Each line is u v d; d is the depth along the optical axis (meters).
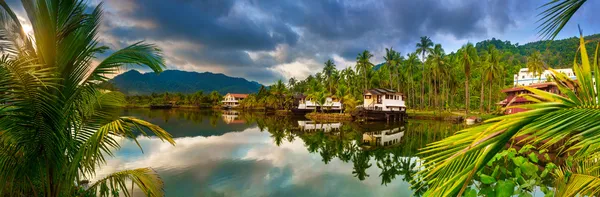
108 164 11.52
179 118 41.66
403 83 57.00
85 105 3.79
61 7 3.37
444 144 1.46
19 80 2.91
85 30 3.59
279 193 9.00
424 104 58.19
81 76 3.62
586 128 1.19
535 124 1.21
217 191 9.01
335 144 19.39
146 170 4.17
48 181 3.46
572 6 2.05
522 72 55.47
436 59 42.81
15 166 3.29
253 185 9.67
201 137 21.67
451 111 47.03
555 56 44.94
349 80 61.84
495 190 2.02
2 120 3.01
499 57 38.50
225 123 34.97
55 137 3.37
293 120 42.88
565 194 1.80
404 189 9.43
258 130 27.70
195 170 11.23
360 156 15.16
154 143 17.05
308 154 15.49
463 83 55.88
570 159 2.15
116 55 3.64
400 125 34.06
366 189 9.44
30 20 3.28
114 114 4.22
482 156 1.20
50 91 3.34
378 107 41.09
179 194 8.64
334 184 9.96
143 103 79.38
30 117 3.18
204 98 89.38
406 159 14.35
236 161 13.06
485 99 49.75
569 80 1.30
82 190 5.04
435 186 1.44
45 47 3.33
